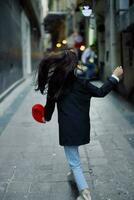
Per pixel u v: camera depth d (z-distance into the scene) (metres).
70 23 34.38
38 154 6.42
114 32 14.75
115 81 4.19
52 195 4.72
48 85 4.23
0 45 13.80
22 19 23.83
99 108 10.97
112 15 14.53
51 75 4.19
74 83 4.24
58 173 5.46
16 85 18.52
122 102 12.10
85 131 4.28
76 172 4.35
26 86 19.27
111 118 9.39
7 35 15.84
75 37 27.00
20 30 22.30
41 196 4.71
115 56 14.73
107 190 4.84
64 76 4.12
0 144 7.15
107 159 6.05
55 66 4.16
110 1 13.97
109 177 5.27
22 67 23.16
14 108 11.52
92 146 6.79
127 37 12.74
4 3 15.16
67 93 4.24
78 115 4.23
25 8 26.02
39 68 4.27
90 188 4.90
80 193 4.35
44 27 55.22
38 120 4.49
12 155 6.40
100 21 17.36
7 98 14.12
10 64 16.83
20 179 5.29
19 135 7.84
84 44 25.64
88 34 22.64
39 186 5.02
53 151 6.57
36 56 40.91
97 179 5.20
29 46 29.80
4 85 14.80
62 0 43.38
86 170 5.54
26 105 12.12
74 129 4.23
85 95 4.25
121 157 6.14
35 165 5.85
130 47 12.38
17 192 4.85
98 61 18.31
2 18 14.46
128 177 5.26
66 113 4.24
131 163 5.84
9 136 7.77
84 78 4.34
